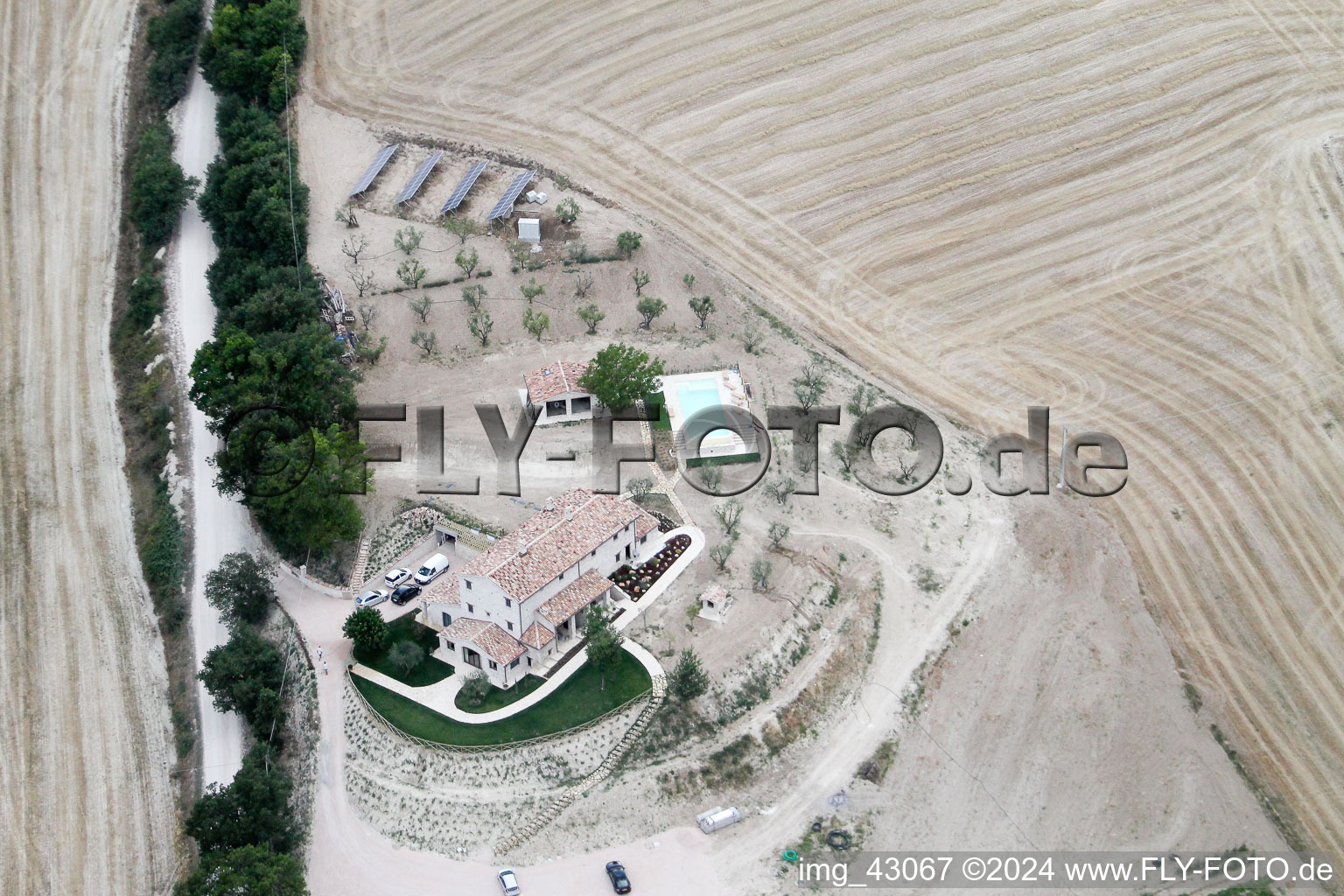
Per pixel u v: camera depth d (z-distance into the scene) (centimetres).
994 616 10344
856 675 9712
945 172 15088
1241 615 10681
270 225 12938
